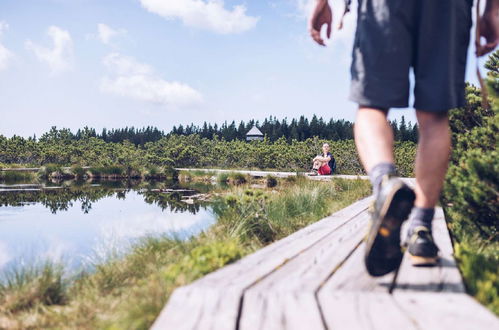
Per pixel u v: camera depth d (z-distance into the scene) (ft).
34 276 11.62
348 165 82.02
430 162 5.48
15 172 88.43
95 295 10.63
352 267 6.34
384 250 4.67
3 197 44.96
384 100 5.16
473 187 10.69
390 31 5.15
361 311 4.37
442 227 10.05
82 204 38.88
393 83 5.17
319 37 6.42
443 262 6.35
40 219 29.07
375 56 5.20
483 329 3.87
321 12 6.27
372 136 5.11
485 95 6.15
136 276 11.96
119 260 13.66
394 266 4.83
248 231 16.42
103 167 96.32
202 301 4.72
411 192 4.44
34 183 72.33
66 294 11.25
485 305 5.51
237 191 23.67
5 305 10.37
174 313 4.41
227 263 8.21
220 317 4.27
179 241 14.44
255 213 17.60
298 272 6.08
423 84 5.26
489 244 10.99
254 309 4.50
